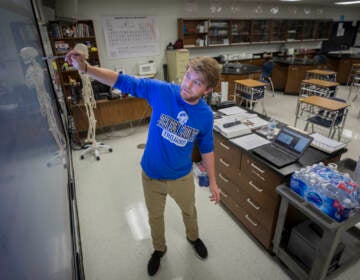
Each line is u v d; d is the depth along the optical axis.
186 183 1.39
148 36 4.86
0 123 0.42
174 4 4.99
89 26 3.89
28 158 0.58
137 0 4.53
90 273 1.62
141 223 2.05
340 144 1.59
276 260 1.67
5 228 0.36
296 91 6.14
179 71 4.86
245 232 1.92
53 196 0.82
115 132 4.20
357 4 7.39
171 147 1.19
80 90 3.62
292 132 1.62
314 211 1.23
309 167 1.39
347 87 6.79
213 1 5.56
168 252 1.75
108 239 1.89
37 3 2.31
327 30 8.05
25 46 0.89
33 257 0.49
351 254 1.53
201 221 2.05
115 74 1.12
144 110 4.23
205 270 1.61
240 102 4.92
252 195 1.73
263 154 1.58
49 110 1.24
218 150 2.03
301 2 6.60
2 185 0.37
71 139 3.61
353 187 1.20
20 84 0.65
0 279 0.31
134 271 1.62
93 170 2.93
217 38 6.03
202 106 1.17
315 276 1.32
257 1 6.14
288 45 7.59
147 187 1.36
